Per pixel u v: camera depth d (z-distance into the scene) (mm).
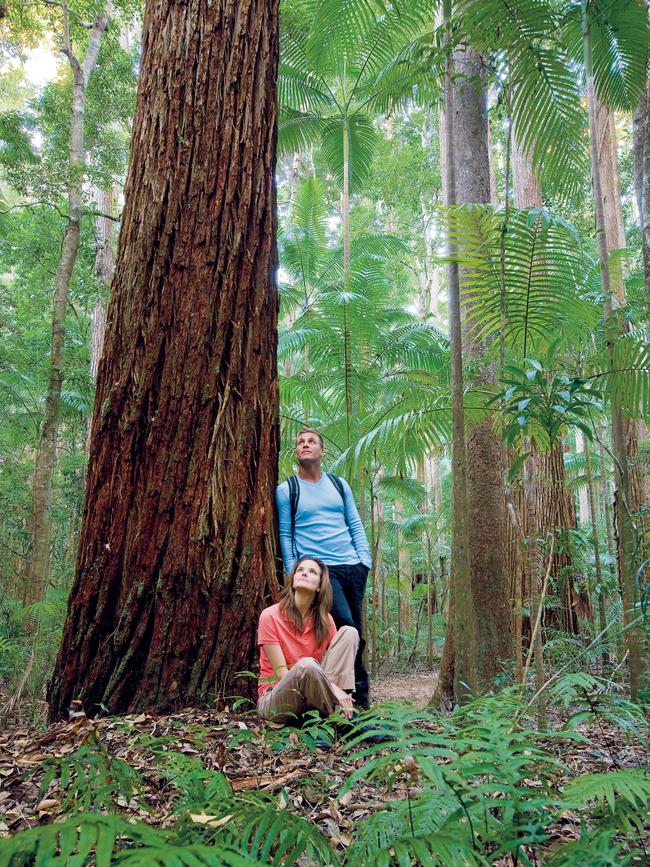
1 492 10328
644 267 4629
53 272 11664
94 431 3789
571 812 1989
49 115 10625
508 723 1506
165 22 4160
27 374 12086
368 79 8242
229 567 3629
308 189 11211
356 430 6773
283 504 3943
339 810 2066
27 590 7465
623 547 3979
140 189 3998
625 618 3834
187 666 3484
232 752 2592
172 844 950
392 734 1316
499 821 1467
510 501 3703
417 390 4980
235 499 3736
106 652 3494
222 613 3574
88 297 12055
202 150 3998
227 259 3941
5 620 7434
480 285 4043
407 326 8938
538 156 4758
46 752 2676
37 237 11383
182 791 1932
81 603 3598
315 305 8500
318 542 3908
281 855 1184
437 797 1380
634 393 4215
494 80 4184
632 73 5035
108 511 3664
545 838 1229
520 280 3906
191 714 3266
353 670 3262
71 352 12305
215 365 3822
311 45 7254
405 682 11430
